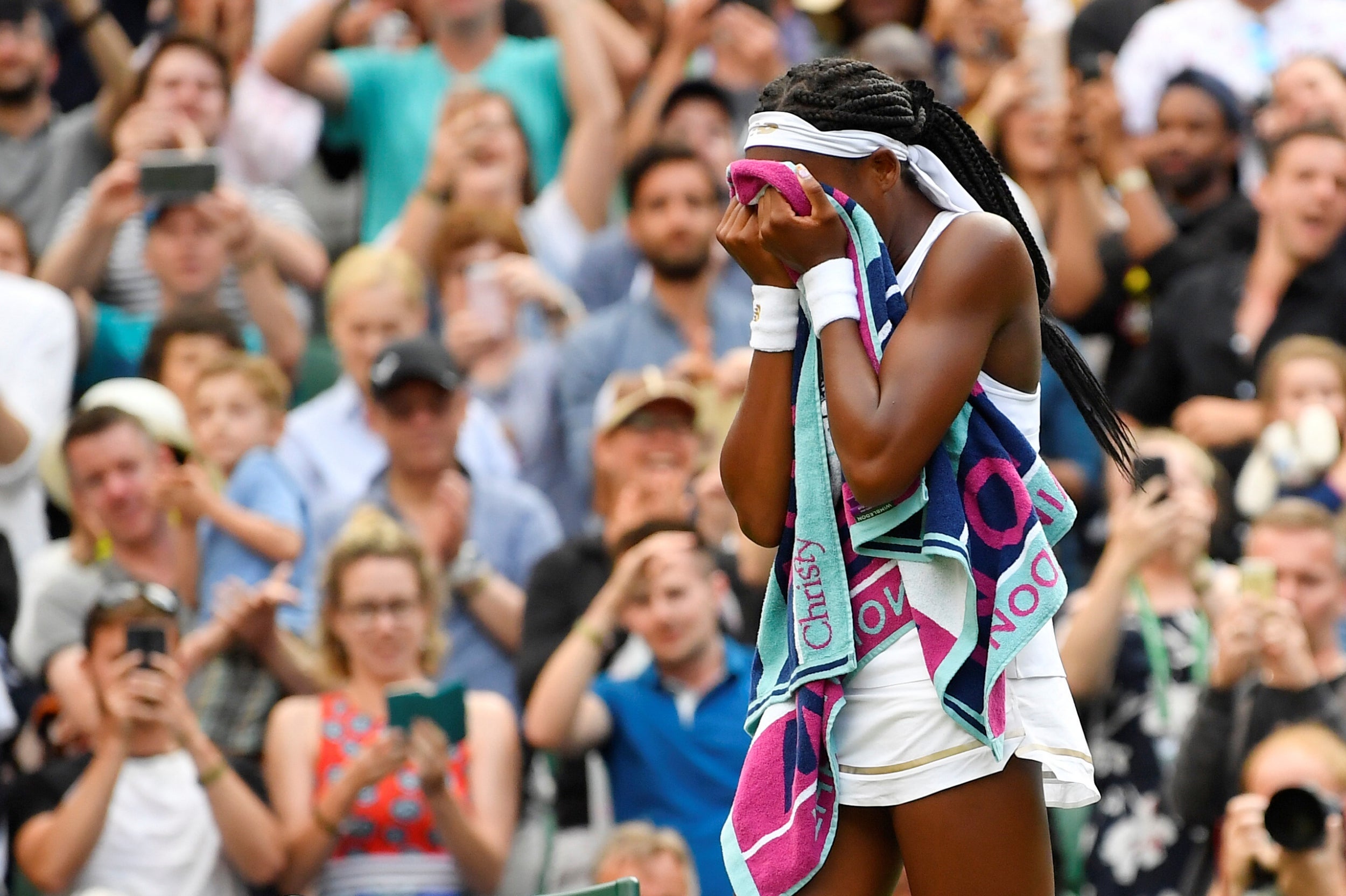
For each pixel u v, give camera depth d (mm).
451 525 23312
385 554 20938
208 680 21219
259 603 21078
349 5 34281
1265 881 17281
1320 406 25297
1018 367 9820
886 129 9719
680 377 25469
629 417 23828
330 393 27000
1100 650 21016
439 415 23656
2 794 20562
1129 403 29125
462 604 23172
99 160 30938
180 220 27766
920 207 9961
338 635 21016
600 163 31250
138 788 19703
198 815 19688
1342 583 22578
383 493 23875
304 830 19641
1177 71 34219
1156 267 30203
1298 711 19359
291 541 23500
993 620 9438
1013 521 9562
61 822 19422
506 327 27359
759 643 10195
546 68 32344
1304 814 16906
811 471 9773
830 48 35156
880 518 9570
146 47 33594
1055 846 20938
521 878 20672
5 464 25453
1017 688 9781
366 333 25906
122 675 19656
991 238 9555
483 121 29500
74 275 28312
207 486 23344
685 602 21000
